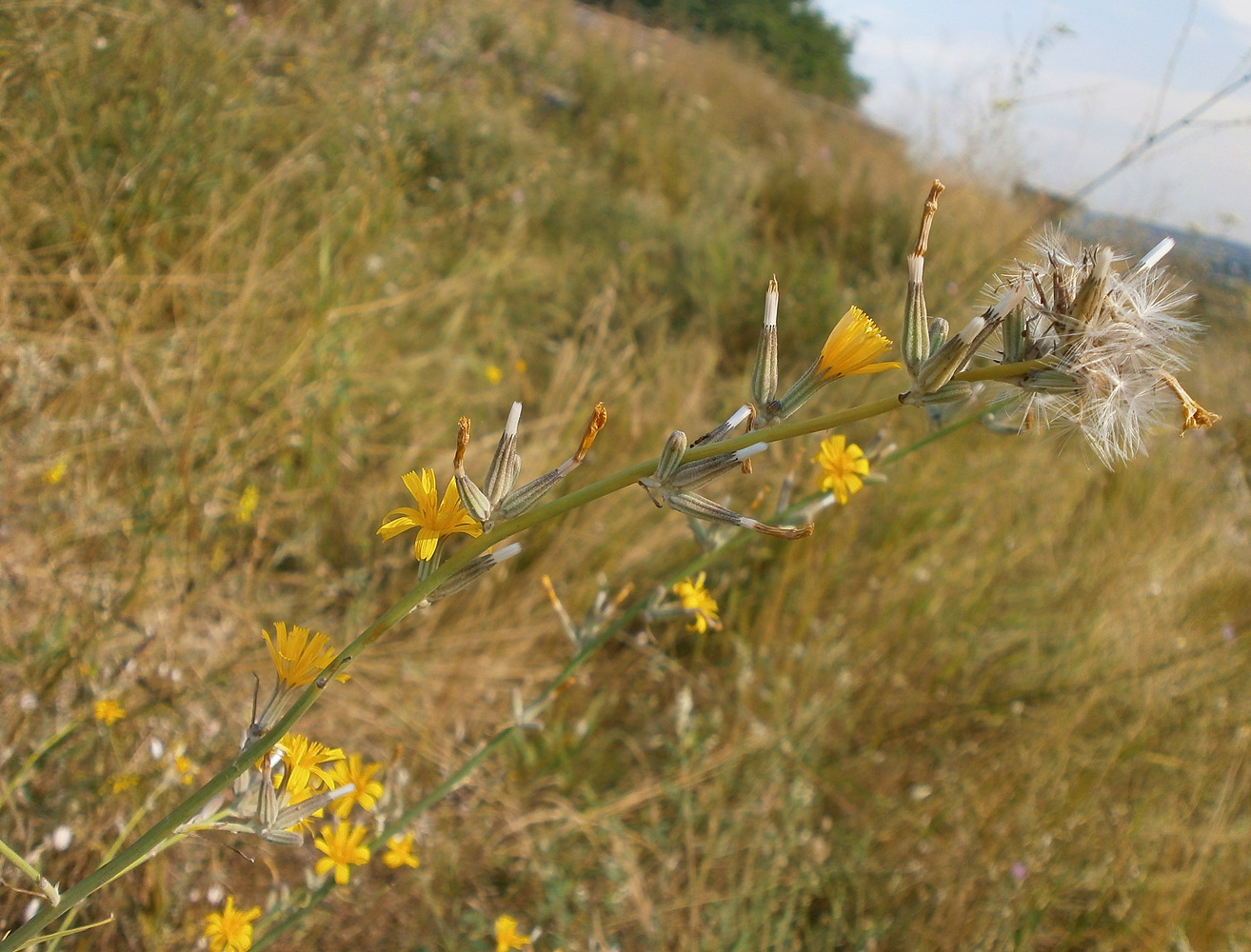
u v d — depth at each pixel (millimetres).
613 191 6844
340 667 978
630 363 4582
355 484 3455
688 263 5973
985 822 2846
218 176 3850
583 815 2541
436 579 961
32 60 3354
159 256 3484
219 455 2785
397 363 3793
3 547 2404
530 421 4227
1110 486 4781
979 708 3127
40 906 1434
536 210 5758
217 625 2656
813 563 3555
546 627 3121
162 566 2516
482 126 6055
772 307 992
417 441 3623
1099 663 3484
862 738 3174
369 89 4863
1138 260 1026
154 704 2014
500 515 951
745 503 3699
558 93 8219
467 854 2426
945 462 4266
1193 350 986
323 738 2555
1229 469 5496
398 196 4441
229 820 1093
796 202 7570
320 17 5746
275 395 3191
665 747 2963
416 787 2518
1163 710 3295
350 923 2180
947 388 958
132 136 3629
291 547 2818
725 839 2520
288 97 4773
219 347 3088
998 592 3795
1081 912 2725
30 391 2424
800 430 945
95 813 1938
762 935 2418
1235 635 3771
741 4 12688
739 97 10094
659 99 8898
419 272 4469
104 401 2865
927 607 3555
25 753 1966
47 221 3334
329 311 3383
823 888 2635
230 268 3486
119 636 2355
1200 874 2693
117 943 1920
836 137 9969
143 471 2947
